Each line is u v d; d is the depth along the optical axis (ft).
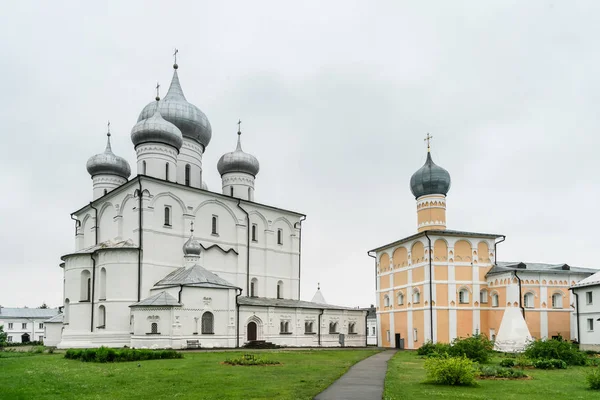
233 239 203.31
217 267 193.77
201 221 192.44
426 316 187.01
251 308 177.68
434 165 213.66
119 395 61.57
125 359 108.58
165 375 81.61
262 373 85.35
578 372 96.17
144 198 174.19
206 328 163.73
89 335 162.50
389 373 89.04
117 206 185.68
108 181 214.48
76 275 174.09
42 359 113.60
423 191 213.66
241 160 225.35
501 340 148.87
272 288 214.69
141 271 168.14
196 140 215.72
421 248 193.98
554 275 187.01
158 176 189.88
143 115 212.43
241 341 172.55
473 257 193.57
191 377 79.05
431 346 148.56
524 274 183.21
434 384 75.00
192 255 178.70
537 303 183.11
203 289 162.71
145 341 151.64
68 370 89.15
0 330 232.32
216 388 67.31
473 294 191.21
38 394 61.93
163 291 159.74
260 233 215.10
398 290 208.85
